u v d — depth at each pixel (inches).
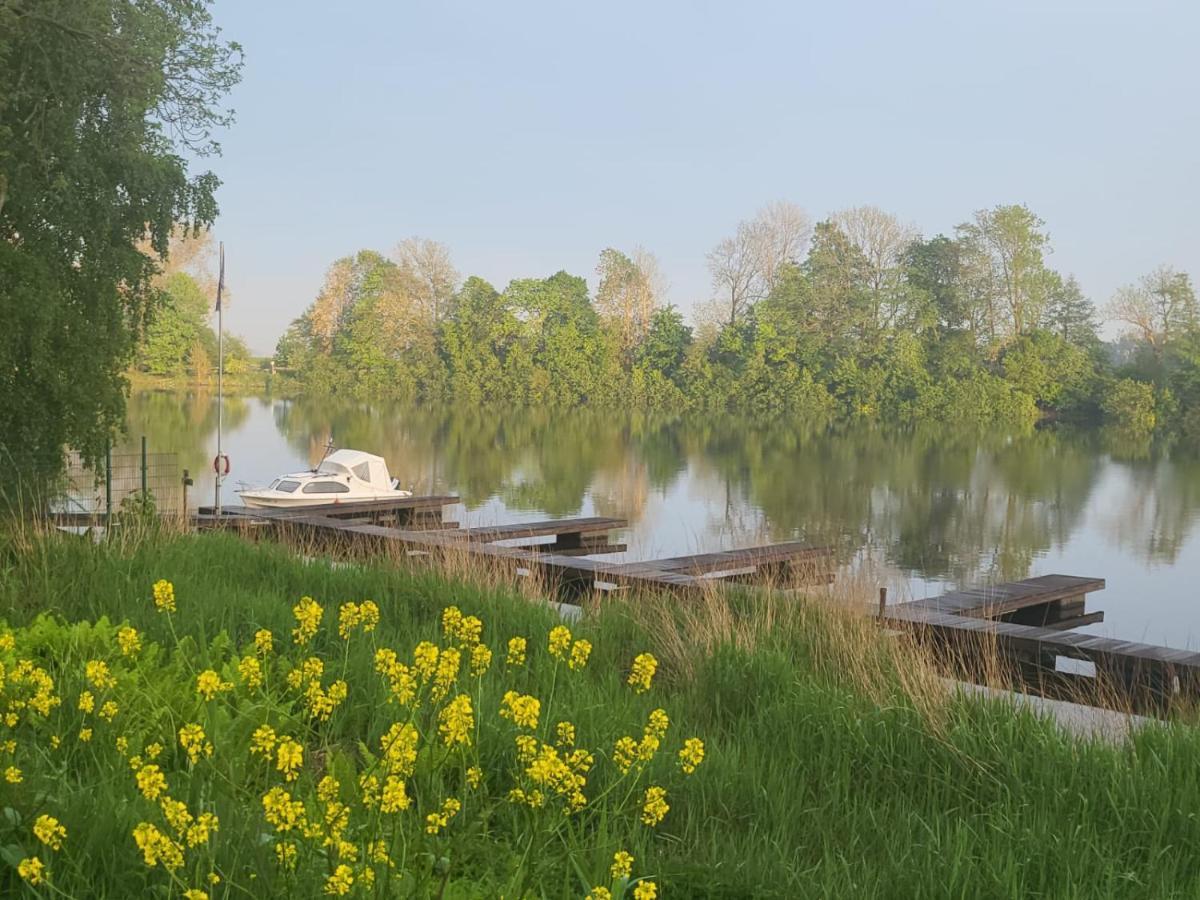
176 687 210.8
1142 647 400.5
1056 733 248.8
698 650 322.0
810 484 1843.0
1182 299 3088.1
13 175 744.3
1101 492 1811.0
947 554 1192.2
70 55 737.0
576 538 840.3
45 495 598.9
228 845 140.3
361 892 129.6
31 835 146.9
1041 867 182.4
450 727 157.5
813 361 3371.1
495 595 385.4
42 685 185.5
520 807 178.4
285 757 134.7
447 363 3939.5
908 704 265.0
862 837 204.7
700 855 183.9
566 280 3969.0
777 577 548.7
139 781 124.6
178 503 801.6
